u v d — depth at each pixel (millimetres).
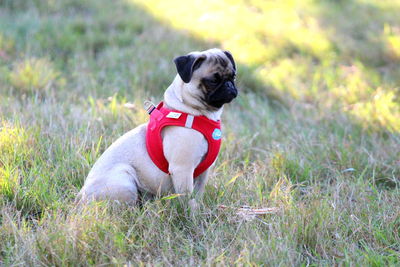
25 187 4891
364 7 15359
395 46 11328
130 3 13445
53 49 10242
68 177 5391
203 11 13578
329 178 5988
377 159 6410
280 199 5062
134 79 9016
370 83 9586
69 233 4043
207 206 4973
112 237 4113
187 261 4070
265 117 7867
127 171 4848
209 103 4625
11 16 11664
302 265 3973
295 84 9516
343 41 11969
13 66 9125
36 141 5898
